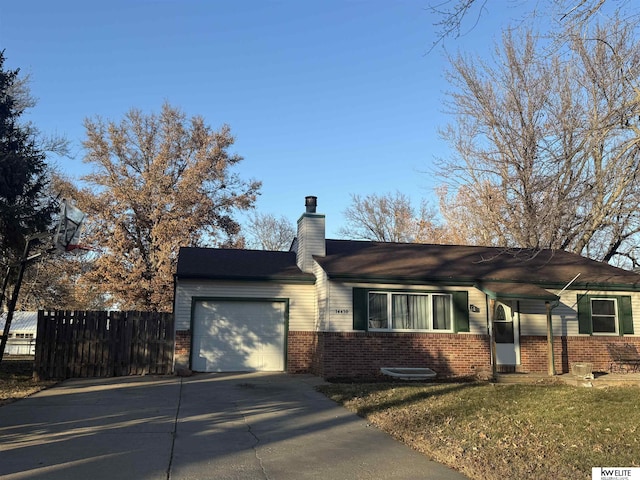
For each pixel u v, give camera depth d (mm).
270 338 17891
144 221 32688
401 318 17047
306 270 18688
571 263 19922
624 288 17922
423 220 44750
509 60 19328
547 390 12641
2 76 17531
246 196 36594
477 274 17625
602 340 17828
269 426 9000
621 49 11609
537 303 17781
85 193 31438
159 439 7867
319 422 9375
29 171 17375
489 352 17125
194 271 17625
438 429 8531
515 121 20000
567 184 10781
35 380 15234
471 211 27719
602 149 11148
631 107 9867
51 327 16141
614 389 12961
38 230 17266
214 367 17422
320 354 16703
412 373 15453
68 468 6320
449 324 17234
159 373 16859
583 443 7500
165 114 35969
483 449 7273
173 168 36375
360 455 7172
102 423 9016
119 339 16688
